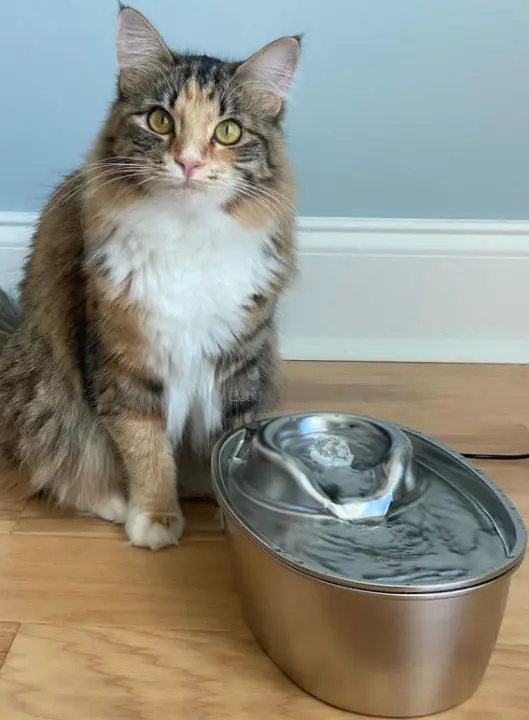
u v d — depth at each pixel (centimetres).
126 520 118
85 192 109
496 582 79
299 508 90
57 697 86
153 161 101
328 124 168
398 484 94
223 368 116
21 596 102
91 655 92
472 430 151
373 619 78
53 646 93
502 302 180
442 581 78
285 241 116
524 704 87
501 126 169
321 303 180
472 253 175
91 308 108
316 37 160
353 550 85
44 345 120
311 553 84
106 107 165
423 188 174
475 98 166
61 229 117
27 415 123
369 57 162
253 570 89
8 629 96
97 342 109
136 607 101
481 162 172
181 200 102
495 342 183
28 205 174
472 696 88
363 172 173
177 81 105
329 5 158
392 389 168
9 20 157
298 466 93
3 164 171
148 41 107
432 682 83
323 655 83
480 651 83
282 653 89
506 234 175
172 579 107
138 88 108
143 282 105
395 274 177
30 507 124
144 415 113
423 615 78
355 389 168
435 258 176
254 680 90
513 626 99
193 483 129
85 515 122
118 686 88
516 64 163
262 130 110
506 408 161
